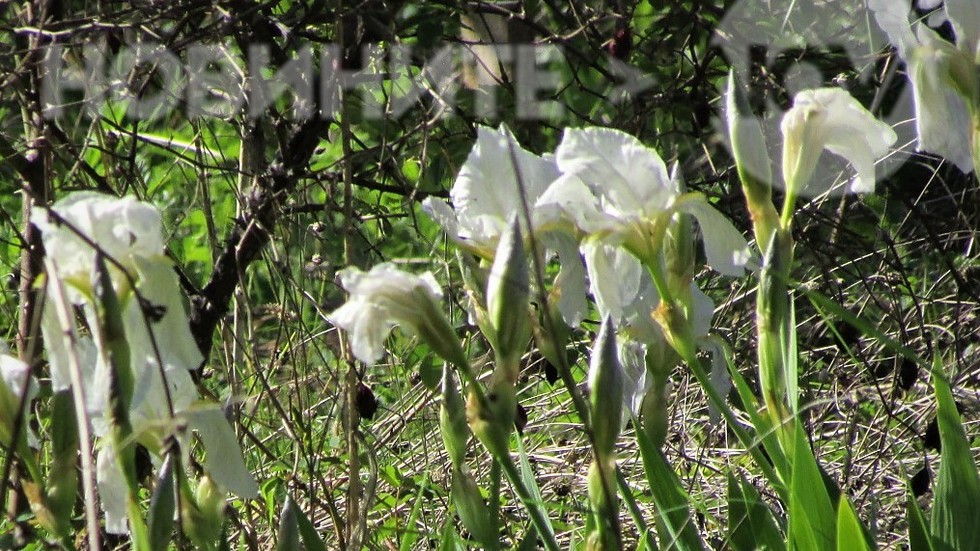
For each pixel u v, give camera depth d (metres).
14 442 1.98
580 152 2.09
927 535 2.11
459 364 2.03
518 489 2.03
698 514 2.45
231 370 2.52
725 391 2.18
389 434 2.62
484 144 2.09
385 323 2.02
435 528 2.47
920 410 2.75
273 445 2.80
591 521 2.13
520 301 2.02
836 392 2.81
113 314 1.96
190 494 2.04
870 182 2.11
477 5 2.72
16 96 2.53
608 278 2.10
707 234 2.11
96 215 1.99
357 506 2.40
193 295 2.62
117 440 1.97
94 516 1.96
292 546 2.10
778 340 2.10
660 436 2.14
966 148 2.14
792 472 2.10
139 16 2.79
